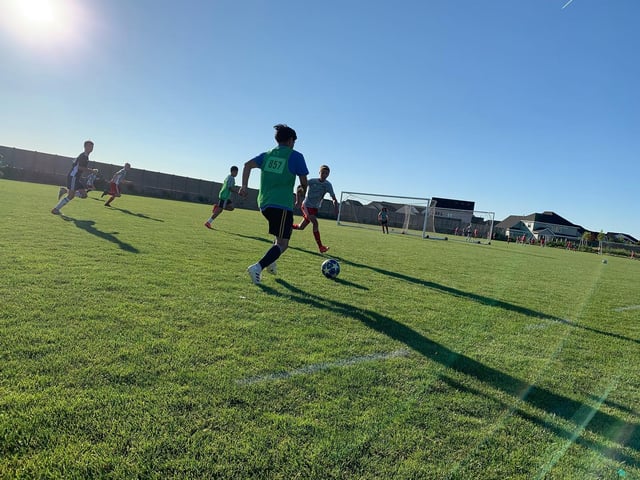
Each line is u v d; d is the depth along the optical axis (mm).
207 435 1784
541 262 14469
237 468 1607
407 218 32438
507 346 3543
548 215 78812
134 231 8484
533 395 2568
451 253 13438
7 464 1499
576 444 2045
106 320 3031
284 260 7117
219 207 11281
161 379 2223
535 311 5188
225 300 3936
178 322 3158
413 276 6984
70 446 1626
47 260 4859
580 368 3180
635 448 2051
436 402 2326
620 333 4512
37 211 10133
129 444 1674
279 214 4656
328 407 2129
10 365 2199
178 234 8930
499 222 84688
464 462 1807
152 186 38500
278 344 2928
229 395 2133
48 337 2604
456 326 3986
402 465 1738
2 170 29812
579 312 5469
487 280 7629
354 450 1798
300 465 1666
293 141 4812
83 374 2186
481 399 2432
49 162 33625
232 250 7348
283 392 2232
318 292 4762
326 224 27734
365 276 6391
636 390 2840
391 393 2371
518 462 1845
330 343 3064
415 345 3242
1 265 4406
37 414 1791
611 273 12914
